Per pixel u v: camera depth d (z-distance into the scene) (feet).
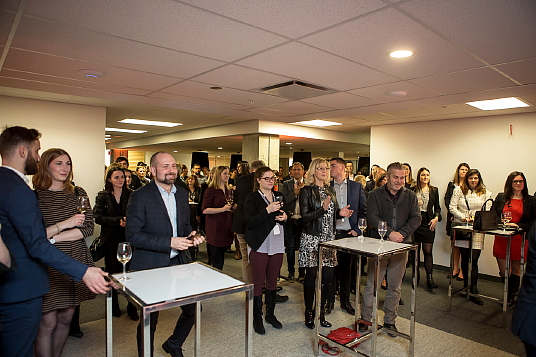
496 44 7.80
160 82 11.96
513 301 13.51
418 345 10.01
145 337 4.74
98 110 19.43
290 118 19.92
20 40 8.00
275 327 10.89
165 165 7.61
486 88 11.80
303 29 7.24
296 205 14.05
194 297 5.16
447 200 17.37
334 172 12.50
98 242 11.65
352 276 14.85
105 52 8.84
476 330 11.17
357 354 8.51
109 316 5.82
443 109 17.15
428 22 6.77
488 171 18.42
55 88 12.94
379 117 20.25
